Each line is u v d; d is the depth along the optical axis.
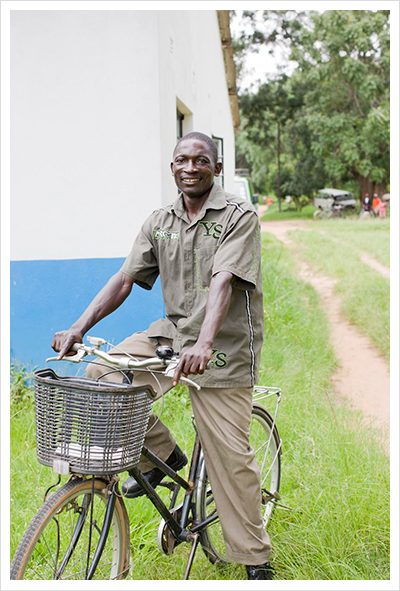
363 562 3.09
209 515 3.01
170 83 5.79
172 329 2.91
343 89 28.14
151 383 2.88
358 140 27.33
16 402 5.14
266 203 40.16
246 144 37.16
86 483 2.40
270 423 3.44
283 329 7.37
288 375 5.74
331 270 12.40
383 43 26.06
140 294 5.34
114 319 5.36
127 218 5.37
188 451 3.93
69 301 5.48
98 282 5.45
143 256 2.89
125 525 2.63
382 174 27.81
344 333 8.13
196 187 2.70
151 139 5.29
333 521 3.29
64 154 5.41
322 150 28.88
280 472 3.56
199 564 3.09
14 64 5.39
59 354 2.56
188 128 7.54
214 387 2.71
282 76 34.53
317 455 3.99
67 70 5.34
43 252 5.48
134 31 5.23
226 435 2.72
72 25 5.30
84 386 2.17
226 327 2.71
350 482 3.62
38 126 5.41
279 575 3.02
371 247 15.39
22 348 5.53
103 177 5.38
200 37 8.60
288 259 13.93
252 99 34.50
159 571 3.05
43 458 2.29
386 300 9.18
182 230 2.79
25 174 5.46
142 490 2.76
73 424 2.21
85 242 5.45
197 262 2.75
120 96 5.30
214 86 11.05
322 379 6.05
